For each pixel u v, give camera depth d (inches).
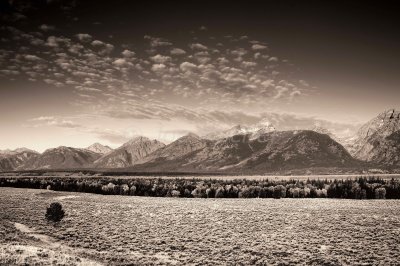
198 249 2170.3
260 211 3919.8
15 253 1729.8
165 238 2444.6
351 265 1851.6
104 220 3152.1
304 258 1988.2
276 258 1984.5
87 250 2128.4
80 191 7283.5
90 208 4067.4
